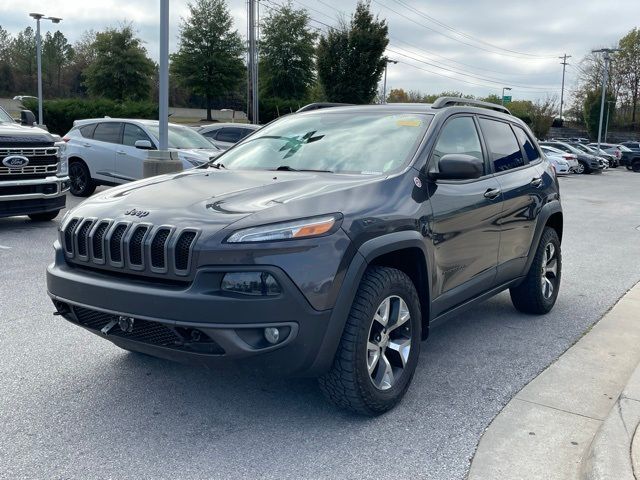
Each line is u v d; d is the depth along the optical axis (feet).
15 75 292.20
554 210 18.95
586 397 13.33
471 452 11.05
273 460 10.66
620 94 275.39
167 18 39.22
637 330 17.97
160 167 38.78
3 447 10.94
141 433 11.50
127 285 10.86
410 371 12.72
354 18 116.78
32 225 33.91
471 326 18.39
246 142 16.52
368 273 11.73
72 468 10.32
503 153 17.37
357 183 12.29
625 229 41.68
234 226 10.50
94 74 171.83
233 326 10.18
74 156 45.88
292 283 10.35
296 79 161.27
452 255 14.05
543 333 17.81
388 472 10.37
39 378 13.83
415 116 14.98
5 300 19.65
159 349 10.92
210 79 171.53
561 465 10.64
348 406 11.70
